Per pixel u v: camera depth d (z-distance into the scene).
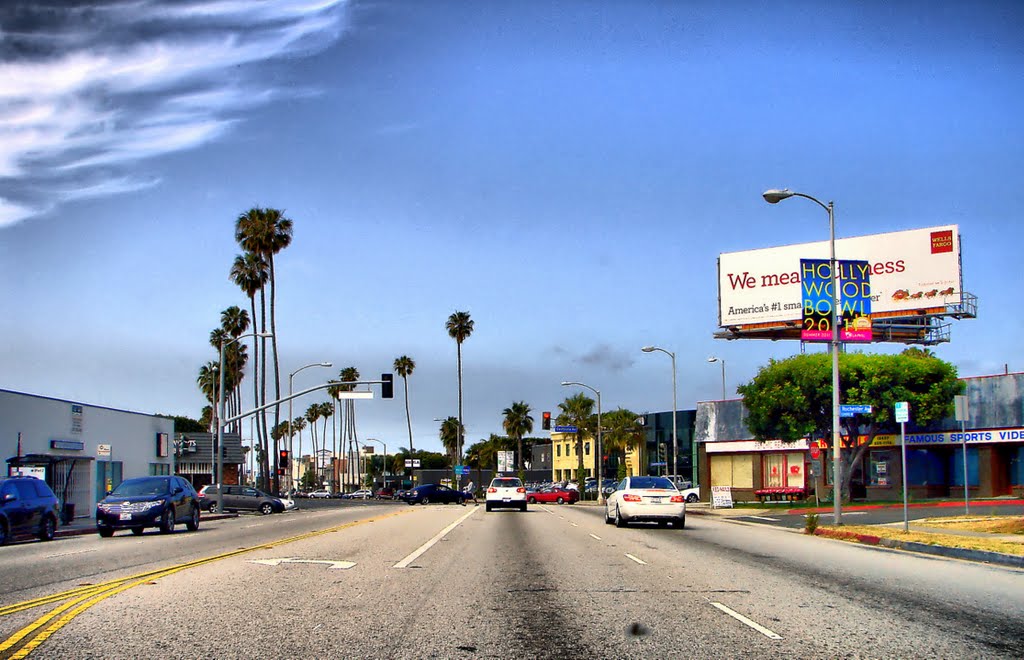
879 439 51.81
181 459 78.62
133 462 52.91
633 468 94.62
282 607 11.41
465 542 22.84
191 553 19.97
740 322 60.56
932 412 46.16
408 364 123.12
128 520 28.30
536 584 13.83
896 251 56.50
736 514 41.41
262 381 73.25
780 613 10.95
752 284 60.41
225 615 10.77
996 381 47.16
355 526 31.41
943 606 11.54
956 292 54.78
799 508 43.12
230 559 18.08
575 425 91.69
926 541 20.78
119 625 10.06
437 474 146.38
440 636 9.47
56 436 43.84
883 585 13.76
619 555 19.03
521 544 22.16
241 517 47.59
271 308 72.75
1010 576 15.08
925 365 46.41
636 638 9.37
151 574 15.20
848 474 48.06
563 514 43.03
